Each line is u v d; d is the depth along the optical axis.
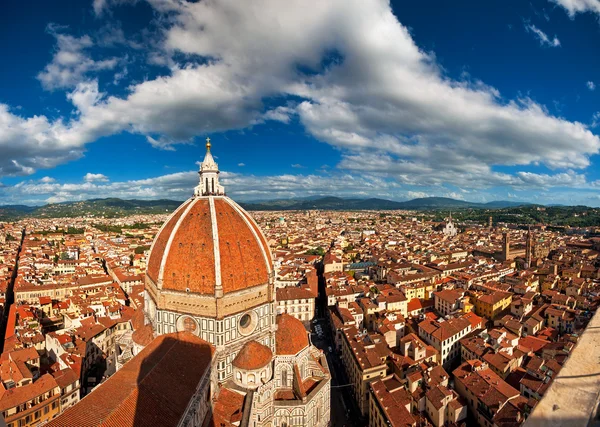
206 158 101.94
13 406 103.44
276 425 91.38
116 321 171.62
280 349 98.94
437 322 158.88
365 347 140.00
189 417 64.75
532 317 165.88
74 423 53.66
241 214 100.88
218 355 84.94
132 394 60.41
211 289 85.62
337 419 124.56
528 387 112.31
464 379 120.19
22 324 168.00
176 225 93.00
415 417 110.00
